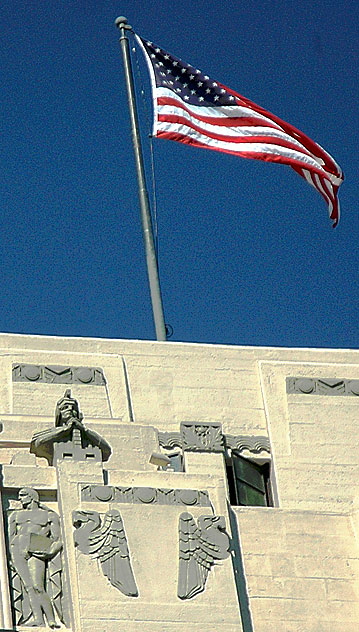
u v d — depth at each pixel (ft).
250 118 246.88
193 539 196.85
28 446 207.82
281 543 205.26
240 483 214.48
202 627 191.31
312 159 246.06
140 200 246.27
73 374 218.79
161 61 249.55
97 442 203.41
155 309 237.45
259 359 225.35
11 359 218.59
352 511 210.79
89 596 190.80
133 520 196.85
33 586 192.54
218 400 220.84
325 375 224.12
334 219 246.88
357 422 220.43
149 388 220.23
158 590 192.75
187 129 243.81
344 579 203.72
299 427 218.79
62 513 196.65
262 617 199.11
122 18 257.14
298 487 213.66
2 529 196.03
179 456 212.64
